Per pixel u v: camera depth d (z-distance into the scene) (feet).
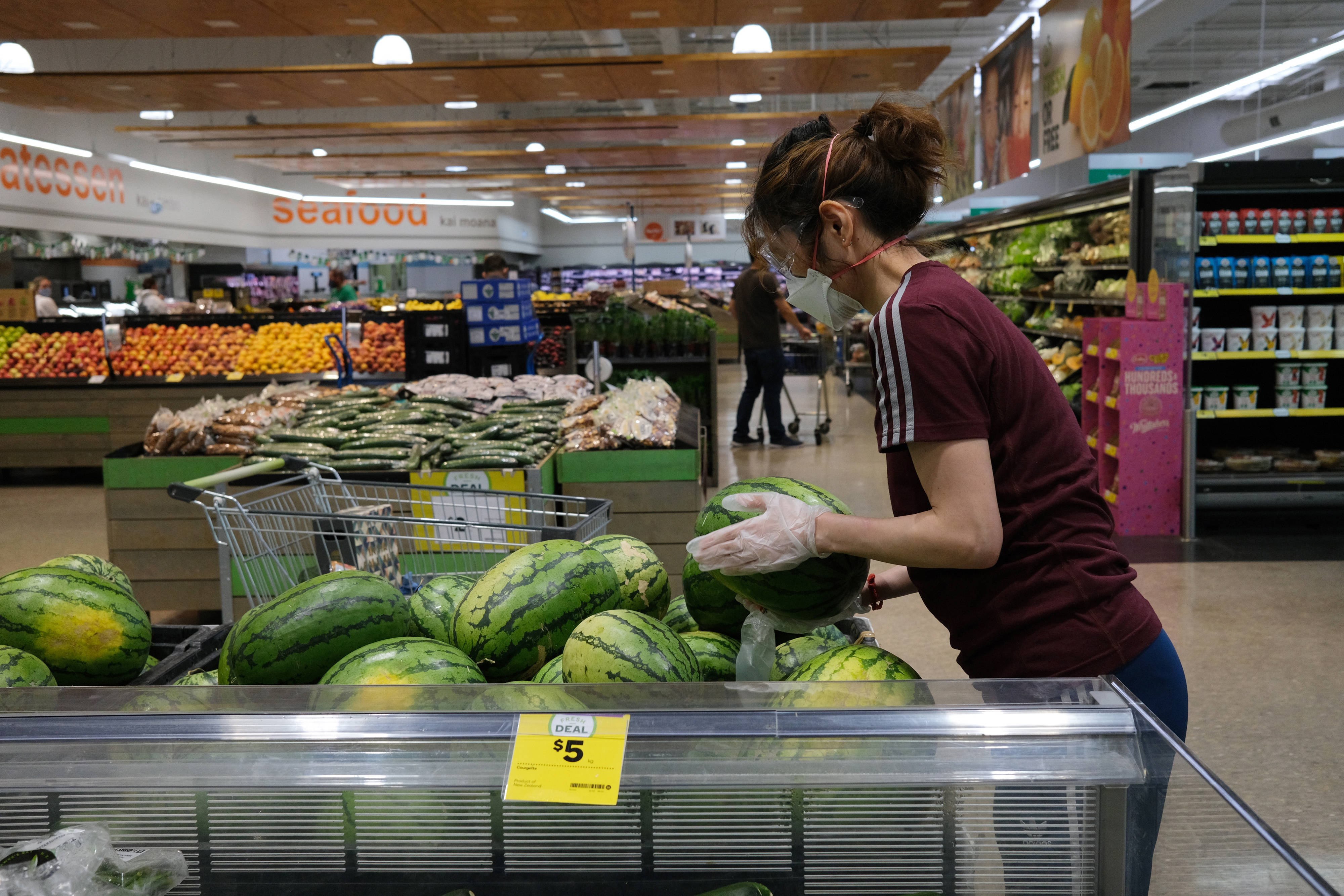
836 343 47.62
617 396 14.79
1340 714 10.65
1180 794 3.07
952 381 3.84
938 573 4.34
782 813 3.26
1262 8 39.88
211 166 58.70
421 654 4.10
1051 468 4.10
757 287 29.53
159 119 44.50
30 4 26.13
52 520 22.56
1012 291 31.86
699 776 3.17
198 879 3.34
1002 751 3.18
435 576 6.68
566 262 107.55
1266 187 17.65
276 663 4.25
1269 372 20.29
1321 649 12.65
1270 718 10.59
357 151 56.08
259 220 66.08
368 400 15.64
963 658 4.42
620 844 3.29
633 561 5.41
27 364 27.89
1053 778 3.14
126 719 3.35
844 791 3.22
